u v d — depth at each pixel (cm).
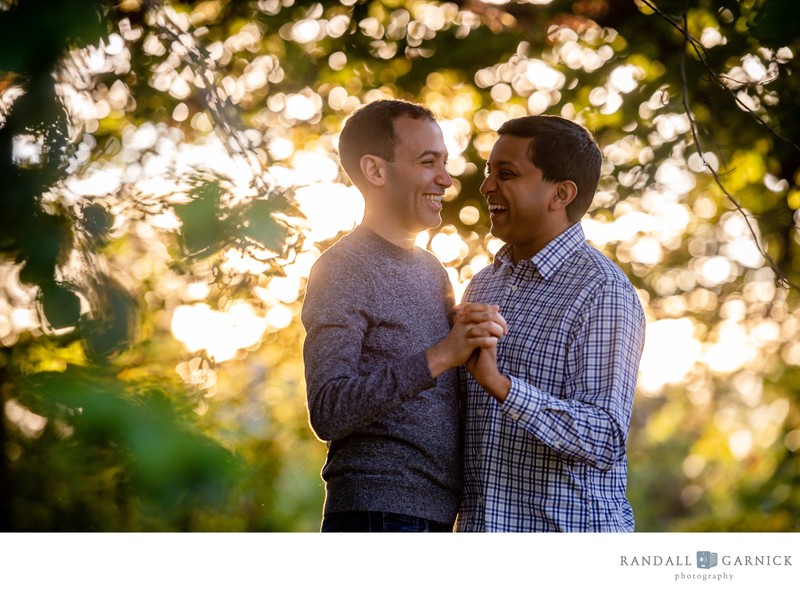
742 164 592
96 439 111
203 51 242
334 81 582
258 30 558
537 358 251
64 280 128
